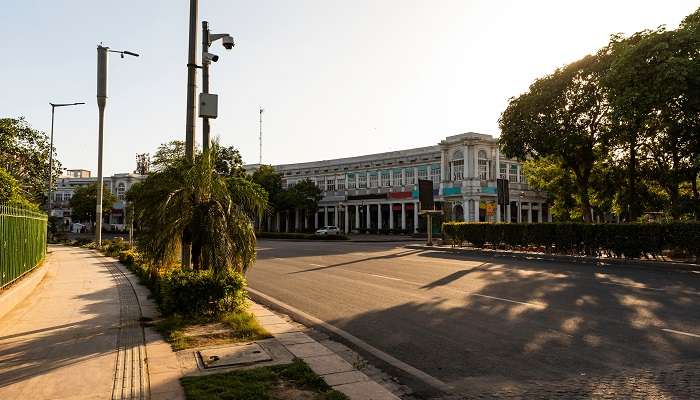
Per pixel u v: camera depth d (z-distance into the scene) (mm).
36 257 15062
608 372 5469
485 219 53594
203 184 9234
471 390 5020
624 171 27500
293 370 5262
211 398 4395
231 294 8336
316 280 14273
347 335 7449
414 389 5090
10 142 29531
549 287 12047
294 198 62219
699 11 20453
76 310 9094
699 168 21875
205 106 9586
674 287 11867
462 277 14336
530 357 6125
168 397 4531
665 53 18422
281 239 49438
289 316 9094
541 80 26688
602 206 33688
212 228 8883
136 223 9961
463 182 52875
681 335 7066
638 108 19312
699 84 17969
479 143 53031
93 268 16922
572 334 7234
